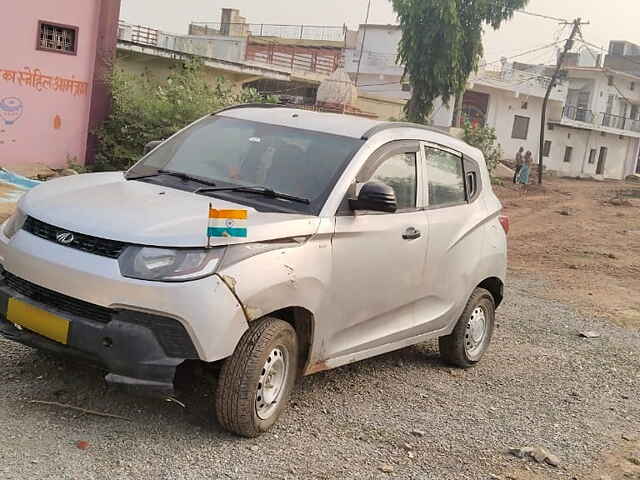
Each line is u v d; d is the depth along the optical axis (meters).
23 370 4.93
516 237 17.97
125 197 4.57
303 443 4.56
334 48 46.88
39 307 4.18
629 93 58.25
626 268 14.55
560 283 12.17
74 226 4.16
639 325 9.58
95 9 14.25
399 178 5.57
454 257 6.07
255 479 4.01
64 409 4.46
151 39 25.19
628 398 6.54
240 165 5.22
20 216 4.52
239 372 4.21
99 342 3.98
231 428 4.34
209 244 4.06
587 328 8.98
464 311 6.46
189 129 5.81
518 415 5.71
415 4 31.12
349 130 5.48
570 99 56.75
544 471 4.76
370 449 4.66
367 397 5.56
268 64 35.34
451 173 6.28
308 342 4.79
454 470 4.57
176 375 4.31
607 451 5.25
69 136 14.30
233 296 4.07
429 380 6.20
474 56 32.97
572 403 6.19
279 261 4.35
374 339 5.38
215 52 36.38
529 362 7.21
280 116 5.75
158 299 3.92
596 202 31.14
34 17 13.22
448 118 43.44
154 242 4.00
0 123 13.11
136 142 14.76
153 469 3.92
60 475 3.72
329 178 4.99
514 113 48.66
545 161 51.97
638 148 61.34
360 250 5.00
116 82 14.66
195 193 4.85
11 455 3.83
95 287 3.98
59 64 13.83
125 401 4.68
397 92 44.47
